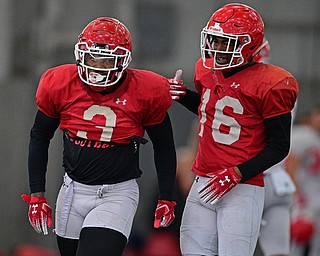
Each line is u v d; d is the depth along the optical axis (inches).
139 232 1178.0
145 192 1235.9
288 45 1336.1
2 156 1298.0
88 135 691.4
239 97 700.0
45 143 712.4
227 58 695.7
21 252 1228.5
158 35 1321.4
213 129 714.2
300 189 1246.3
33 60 1312.7
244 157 702.5
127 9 1315.2
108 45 667.4
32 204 708.7
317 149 1252.5
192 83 1317.7
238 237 706.2
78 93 689.0
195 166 737.0
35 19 1314.0
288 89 690.2
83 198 703.1
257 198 717.3
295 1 1333.7
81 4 1309.1
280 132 693.3
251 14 700.7
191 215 731.4
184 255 733.3
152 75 700.0
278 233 864.9
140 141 694.5
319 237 1248.8
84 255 671.8
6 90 1306.6
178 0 1320.1
